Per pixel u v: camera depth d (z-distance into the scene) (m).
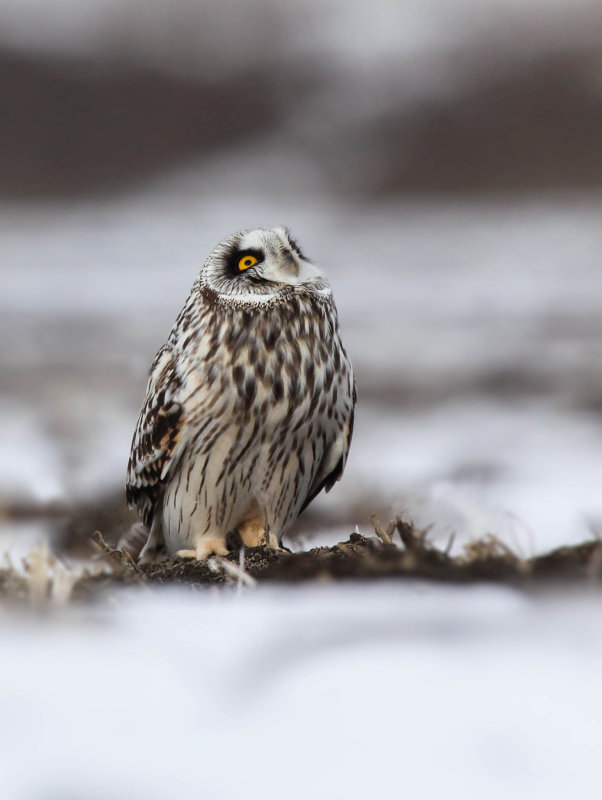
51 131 83.50
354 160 81.75
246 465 8.62
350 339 29.81
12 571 6.02
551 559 5.90
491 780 3.43
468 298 37.84
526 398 21.33
